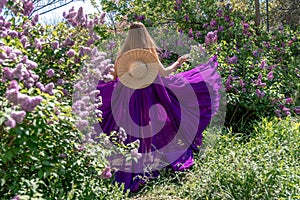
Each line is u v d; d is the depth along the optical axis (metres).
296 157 4.10
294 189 3.27
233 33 7.03
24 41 3.11
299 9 14.94
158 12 7.92
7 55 2.51
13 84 2.19
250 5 14.41
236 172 3.26
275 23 15.68
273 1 16.41
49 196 2.47
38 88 2.50
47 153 2.60
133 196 3.45
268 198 3.05
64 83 3.29
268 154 3.62
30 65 2.55
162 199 3.30
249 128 5.27
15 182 2.31
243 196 3.11
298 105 6.64
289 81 7.02
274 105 5.57
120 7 8.09
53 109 2.48
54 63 3.33
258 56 6.31
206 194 3.23
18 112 2.09
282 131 4.62
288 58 7.62
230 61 5.70
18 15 3.41
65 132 2.62
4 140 2.32
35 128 2.29
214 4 7.97
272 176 3.20
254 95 5.36
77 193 2.65
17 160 2.45
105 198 2.92
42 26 3.60
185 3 7.80
